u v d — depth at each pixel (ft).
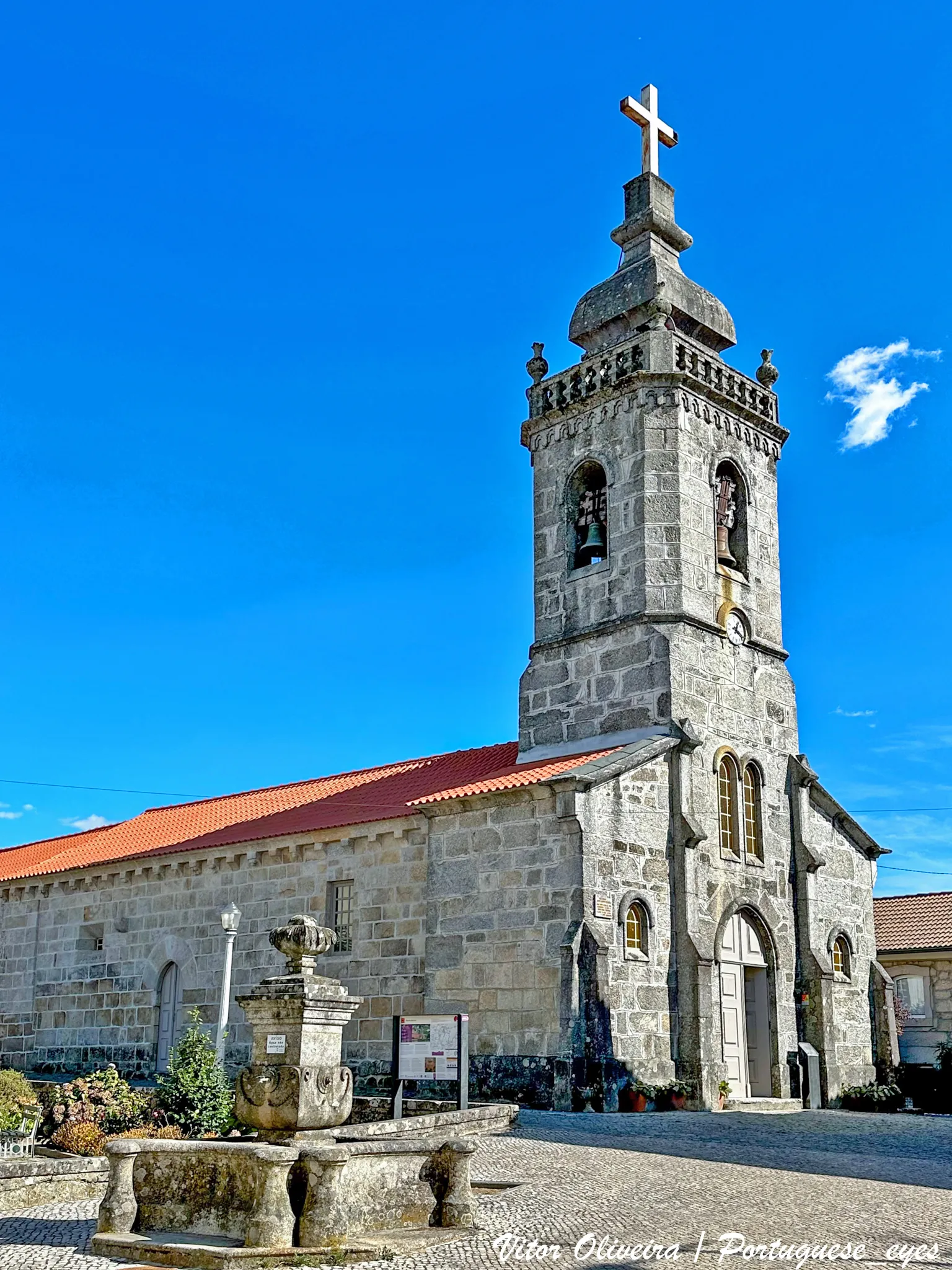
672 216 108.78
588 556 103.86
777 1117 76.59
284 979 47.16
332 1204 40.40
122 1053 113.09
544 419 106.52
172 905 112.37
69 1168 53.72
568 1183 50.01
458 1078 68.85
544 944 82.84
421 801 92.02
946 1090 98.53
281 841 102.22
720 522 101.65
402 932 92.68
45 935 125.39
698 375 102.47
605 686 96.94
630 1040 82.53
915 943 121.80
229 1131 70.28
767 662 102.89
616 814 85.92
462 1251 39.50
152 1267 39.45
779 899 97.71
